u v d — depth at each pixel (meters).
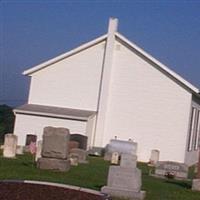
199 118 51.00
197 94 44.22
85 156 33.59
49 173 23.75
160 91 43.91
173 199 20.31
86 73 45.44
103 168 29.64
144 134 44.03
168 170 29.56
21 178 20.86
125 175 19.41
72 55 45.59
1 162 26.22
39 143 28.45
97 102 45.06
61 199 9.85
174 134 43.62
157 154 41.62
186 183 26.45
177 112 43.59
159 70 43.84
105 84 44.69
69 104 45.59
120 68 44.66
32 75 46.09
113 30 44.72
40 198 9.80
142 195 19.25
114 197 19.08
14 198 9.73
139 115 44.19
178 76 43.31
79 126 42.94
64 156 25.00
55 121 43.41
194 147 49.06
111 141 40.88
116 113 44.53
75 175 24.20
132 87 44.41
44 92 45.97
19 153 33.53
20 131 43.81
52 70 45.91
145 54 43.97
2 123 58.44
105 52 44.88
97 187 20.80
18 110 43.69
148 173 30.42
